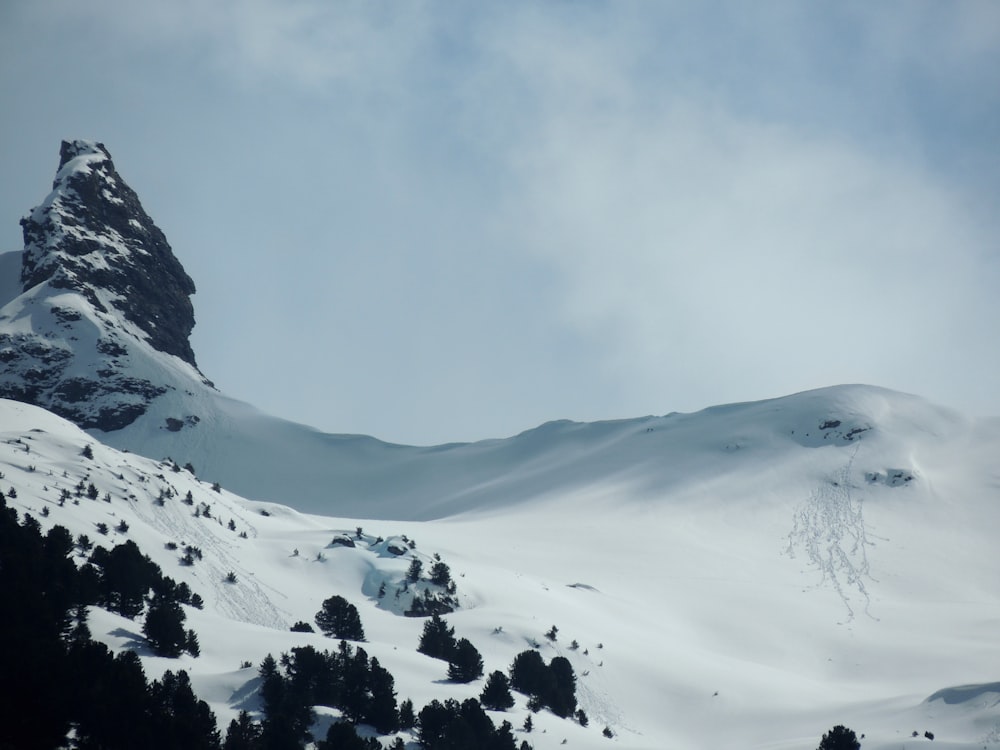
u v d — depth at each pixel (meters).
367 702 154.12
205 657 168.38
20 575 155.38
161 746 131.88
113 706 134.88
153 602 178.50
